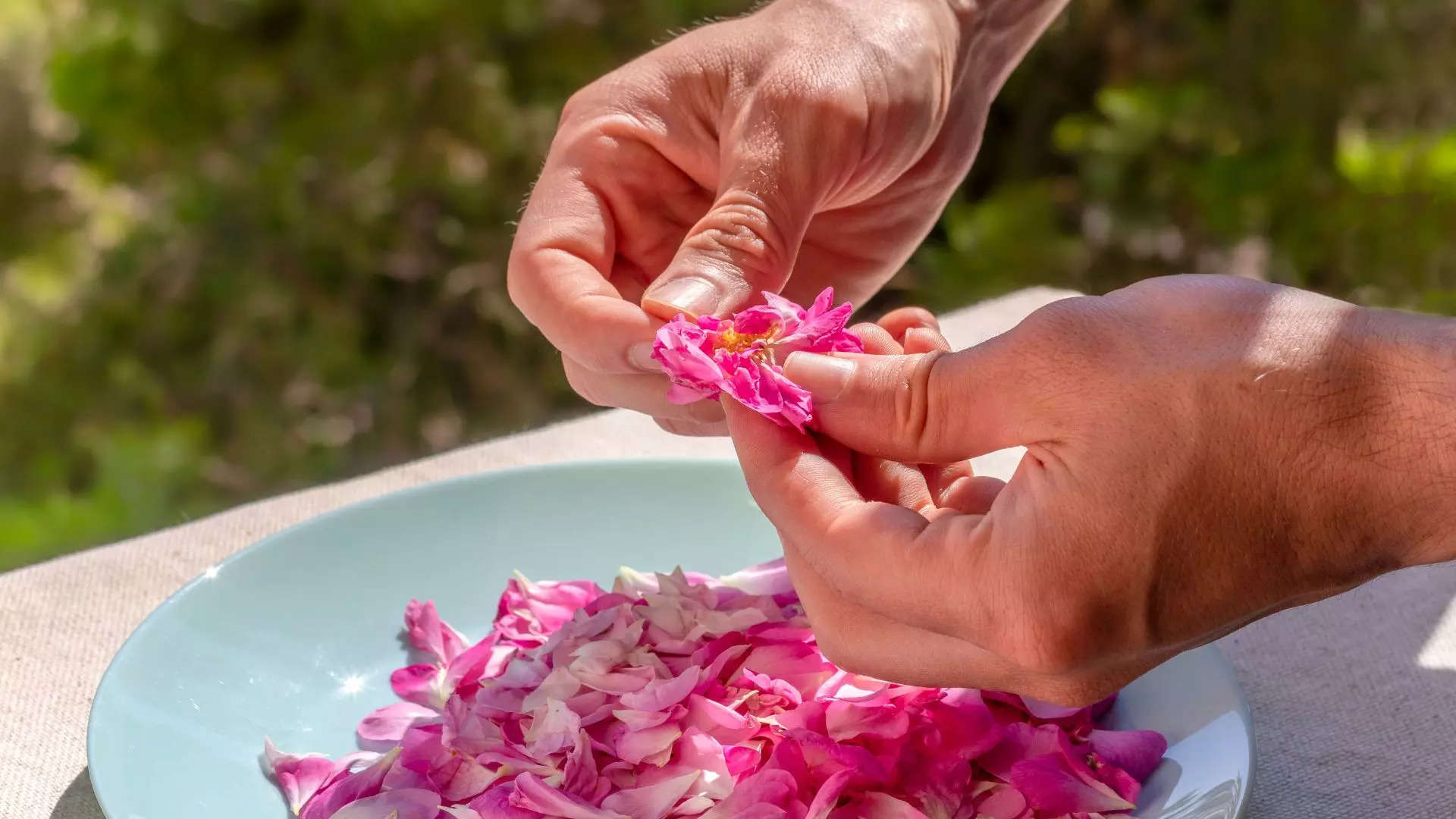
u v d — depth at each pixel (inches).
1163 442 23.0
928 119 30.0
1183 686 26.0
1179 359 23.1
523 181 84.0
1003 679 24.0
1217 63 79.0
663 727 25.5
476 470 34.1
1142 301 23.7
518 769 25.4
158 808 24.9
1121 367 23.3
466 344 87.4
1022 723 25.7
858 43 29.0
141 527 80.0
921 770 24.9
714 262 27.2
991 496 25.6
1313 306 23.3
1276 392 22.8
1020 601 23.1
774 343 25.5
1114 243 81.2
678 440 35.4
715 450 35.1
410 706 27.3
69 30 85.3
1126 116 76.7
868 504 24.1
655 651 26.9
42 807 26.3
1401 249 75.7
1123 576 23.1
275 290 85.8
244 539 31.7
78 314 86.4
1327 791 26.3
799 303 31.2
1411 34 76.2
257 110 83.7
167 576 30.7
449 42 81.2
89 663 28.7
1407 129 79.8
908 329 27.5
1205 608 23.4
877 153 29.2
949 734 25.3
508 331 86.7
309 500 33.0
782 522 24.5
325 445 86.2
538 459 34.5
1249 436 22.9
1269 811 26.0
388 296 87.0
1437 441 22.5
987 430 24.0
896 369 24.5
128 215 87.0
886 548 23.7
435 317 87.0
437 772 25.5
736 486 30.8
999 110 87.9
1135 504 23.0
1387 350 22.6
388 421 86.6
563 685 26.2
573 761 25.2
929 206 32.0
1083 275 81.7
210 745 26.1
